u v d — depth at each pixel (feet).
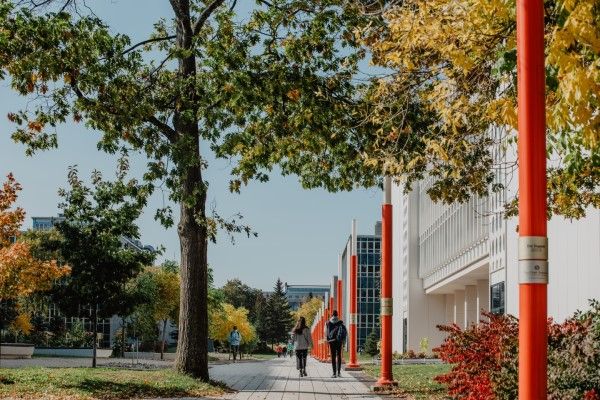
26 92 60.80
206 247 65.36
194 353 63.46
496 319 38.09
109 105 60.90
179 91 61.72
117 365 105.81
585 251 64.08
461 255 176.76
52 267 60.90
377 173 60.80
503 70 26.96
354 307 99.09
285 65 60.08
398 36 32.96
